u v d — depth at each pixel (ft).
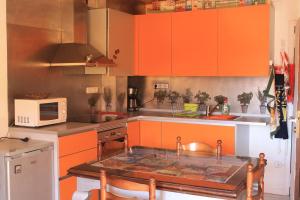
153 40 15.66
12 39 11.35
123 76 16.25
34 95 11.57
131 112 16.46
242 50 13.93
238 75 14.08
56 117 11.80
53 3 12.92
